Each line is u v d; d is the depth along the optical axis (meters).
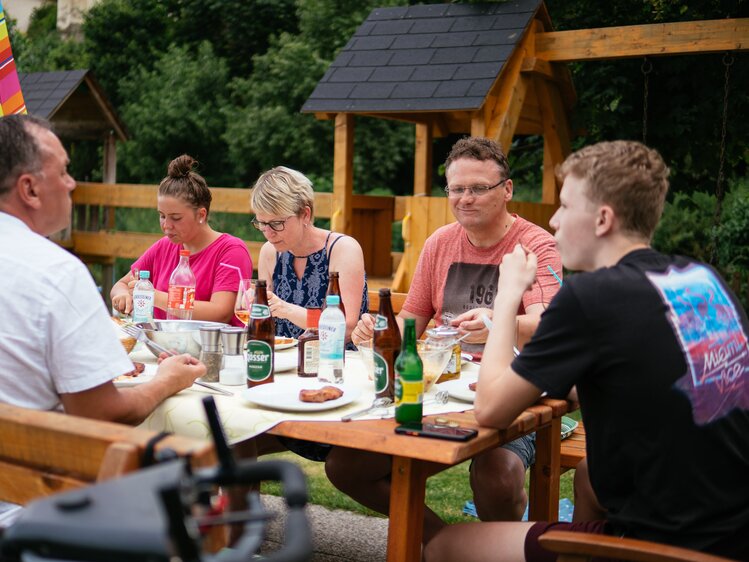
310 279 3.49
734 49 5.52
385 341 2.24
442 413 2.19
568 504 3.70
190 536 0.99
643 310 1.82
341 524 3.72
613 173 1.92
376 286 6.68
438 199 6.20
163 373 2.20
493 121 6.19
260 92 15.59
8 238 1.90
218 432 1.18
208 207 3.88
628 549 1.66
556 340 1.87
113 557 0.94
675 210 11.00
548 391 1.86
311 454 3.04
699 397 1.79
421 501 2.10
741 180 9.63
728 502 1.79
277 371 2.61
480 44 6.36
